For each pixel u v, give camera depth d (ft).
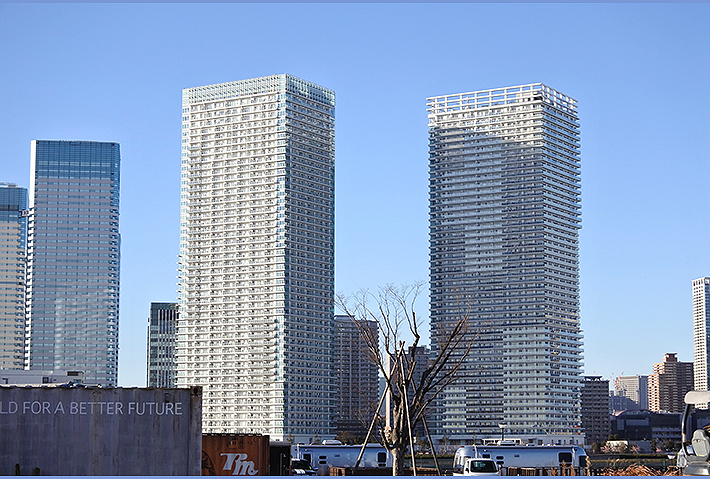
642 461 474.90
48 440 122.83
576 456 362.94
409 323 224.53
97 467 123.13
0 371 528.63
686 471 103.76
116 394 124.77
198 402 126.00
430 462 495.41
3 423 122.52
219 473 184.55
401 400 217.15
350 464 352.49
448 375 228.43
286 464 245.04
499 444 392.68
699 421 105.09
